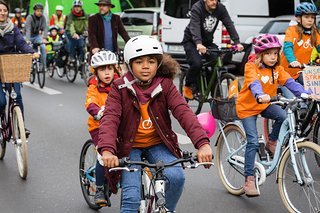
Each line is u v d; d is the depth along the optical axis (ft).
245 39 60.34
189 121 14.83
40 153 29.96
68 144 31.89
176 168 14.84
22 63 25.57
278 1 62.28
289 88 20.92
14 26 27.07
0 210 21.68
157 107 15.33
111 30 38.34
